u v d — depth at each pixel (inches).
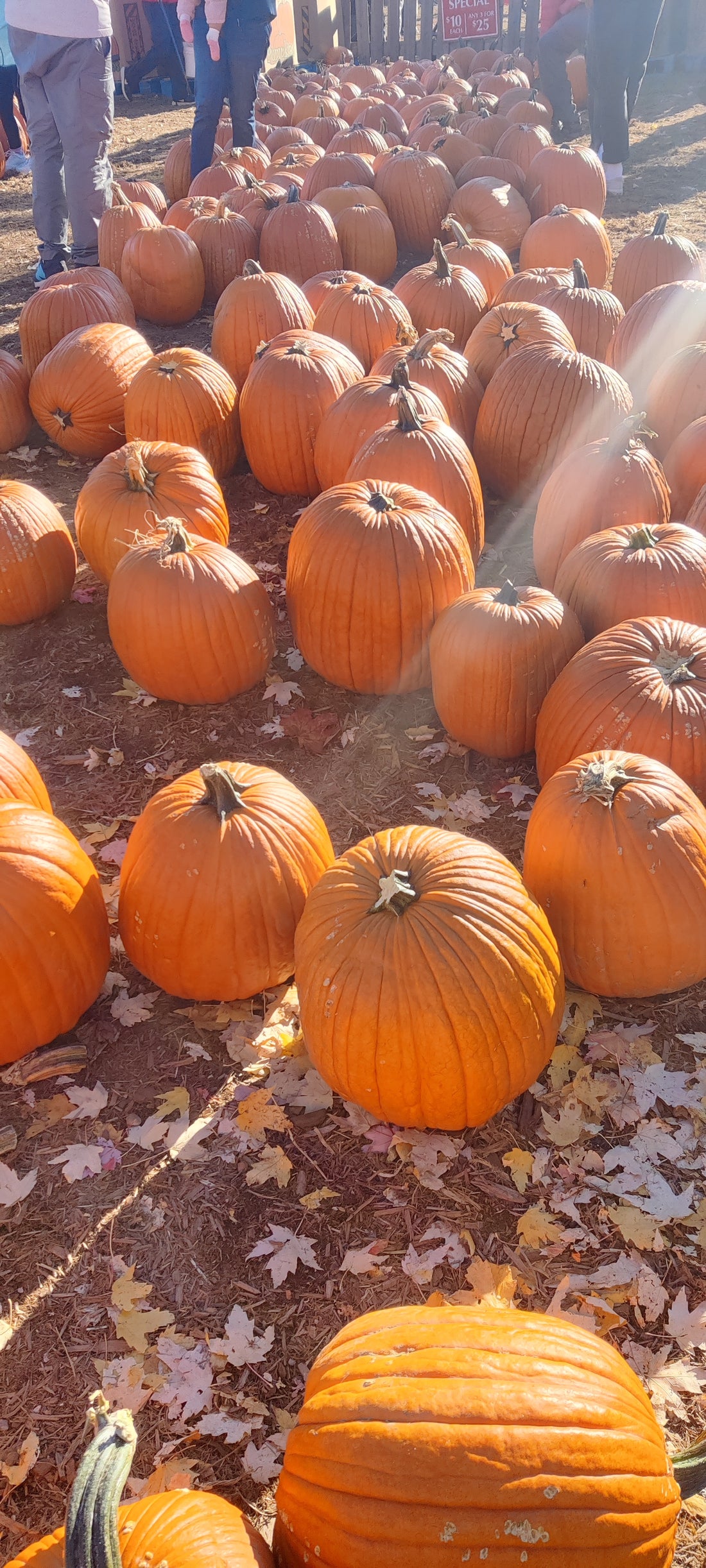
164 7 722.8
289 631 219.3
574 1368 84.2
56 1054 135.8
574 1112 128.5
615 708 151.3
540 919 122.6
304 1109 130.5
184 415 248.7
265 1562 81.2
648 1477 80.7
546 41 531.5
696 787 150.0
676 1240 116.1
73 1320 110.9
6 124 602.2
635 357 269.0
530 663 169.6
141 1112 130.5
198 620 183.6
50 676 209.5
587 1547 75.9
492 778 182.2
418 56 761.0
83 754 189.8
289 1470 83.0
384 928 116.6
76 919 132.0
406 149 432.8
